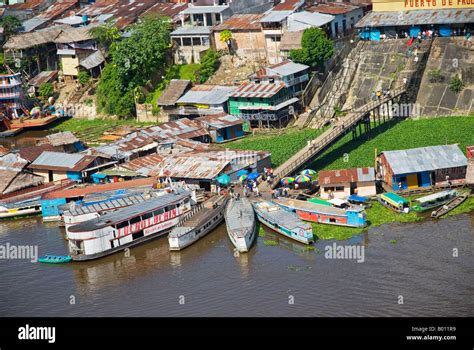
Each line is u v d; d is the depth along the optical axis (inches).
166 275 3602.4
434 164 4234.7
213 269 3612.2
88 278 3644.2
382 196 4106.8
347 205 4033.0
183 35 6569.9
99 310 3334.2
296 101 5689.0
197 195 4416.8
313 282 3385.8
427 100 5300.2
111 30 6939.0
